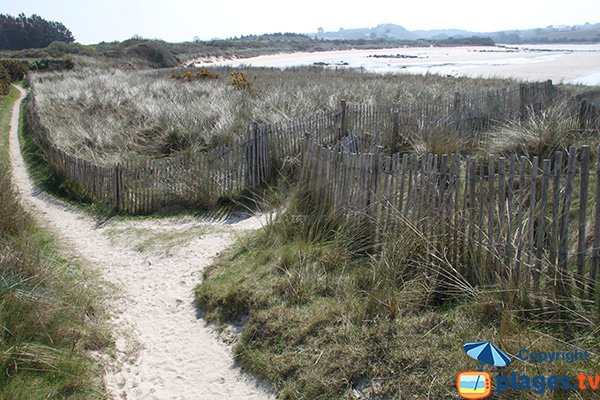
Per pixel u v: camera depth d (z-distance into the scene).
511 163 4.07
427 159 4.65
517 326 3.67
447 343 3.69
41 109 17.64
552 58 69.31
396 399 3.39
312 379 3.74
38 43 97.62
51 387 3.72
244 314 4.85
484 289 4.12
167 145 12.30
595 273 3.81
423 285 4.36
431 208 4.66
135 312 5.32
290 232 6.09
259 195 8.55
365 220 5.41
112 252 7.04
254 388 3.97
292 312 4.51
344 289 4.64
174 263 6.42
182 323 5.05
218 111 13.62
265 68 40.03
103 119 14.83
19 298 4.35
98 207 9.21
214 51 96.06
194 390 4.05
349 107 10.75
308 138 6.55
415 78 25.95
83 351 4.32
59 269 5.87
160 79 27.00
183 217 8.27
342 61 74.31
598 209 3.75
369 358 3.74
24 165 13.04
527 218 4.45
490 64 56.12
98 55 57.91
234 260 6.01
